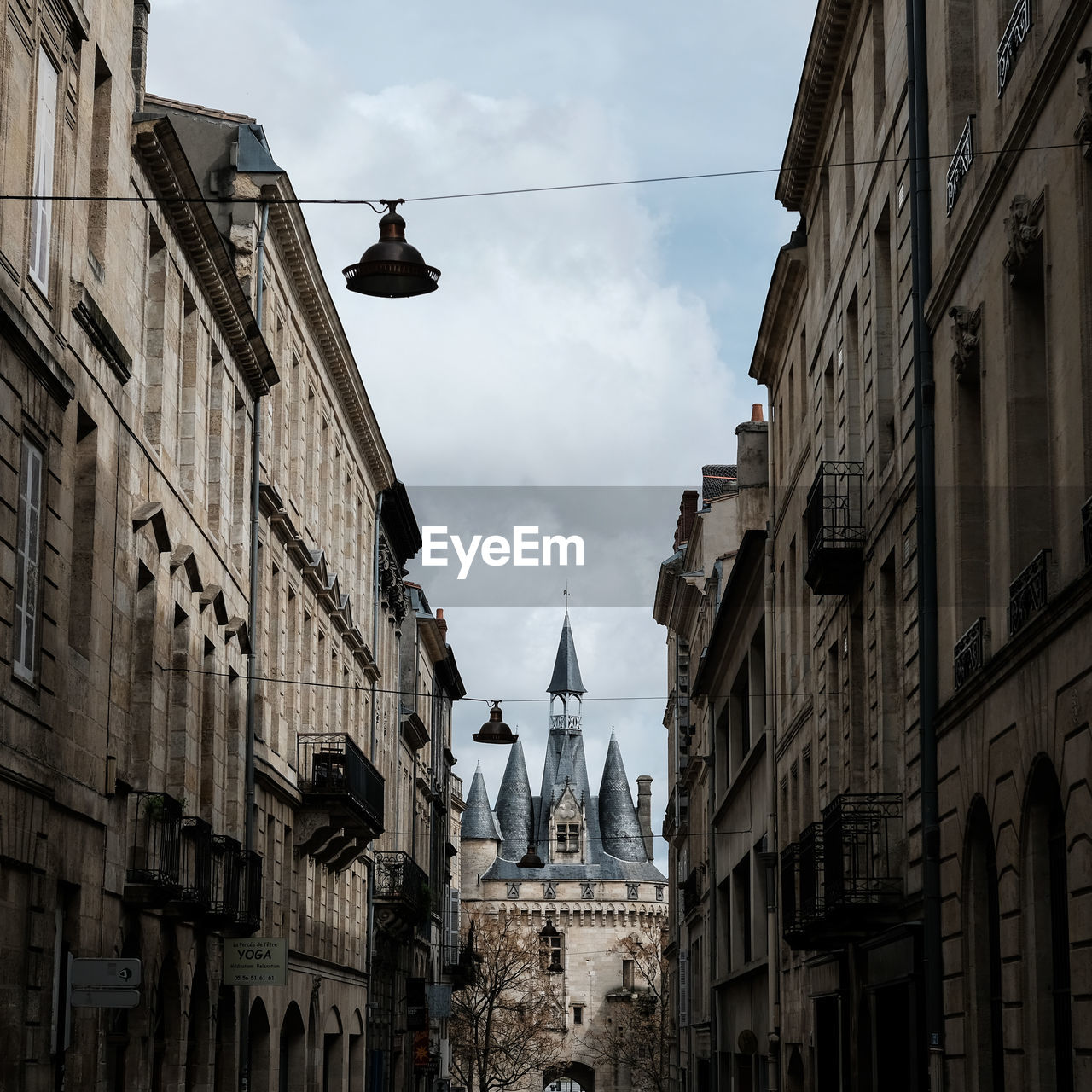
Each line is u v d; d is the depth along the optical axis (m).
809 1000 33.56
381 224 19.17
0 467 18.72
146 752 26.06
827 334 31.33
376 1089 54.28
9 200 19.52
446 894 88.81
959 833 20.19
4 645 18.83
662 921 175.00
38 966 20.17
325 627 44.19
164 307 27.59
